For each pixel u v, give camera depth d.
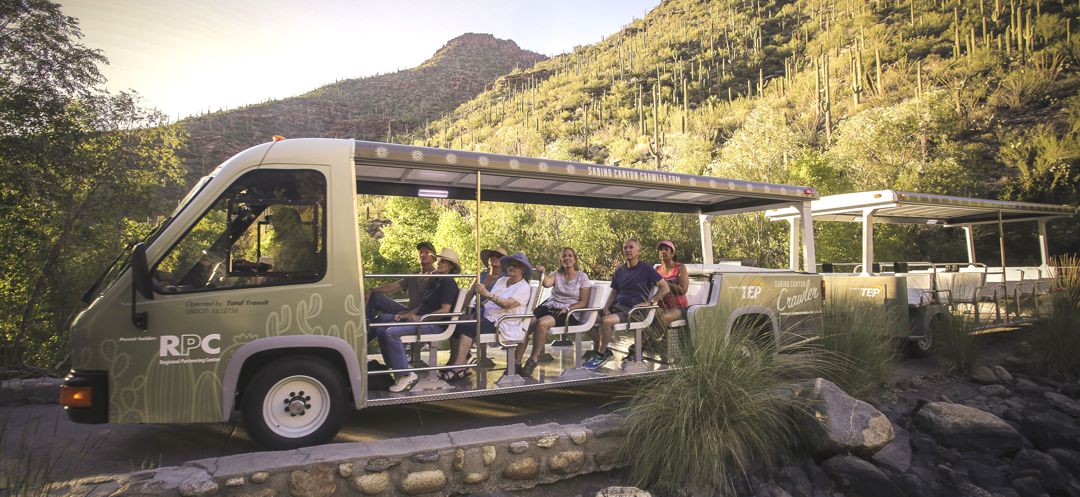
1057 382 7.07
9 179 10.98
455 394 4.77
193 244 4.22
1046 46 38.75
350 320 4.43
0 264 11.59
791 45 80.81
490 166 5.12
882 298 8.16
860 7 76.44
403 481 3.61
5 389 5.96
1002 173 24.80
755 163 23.80
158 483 3.12
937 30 55.53
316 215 4.50
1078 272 9.55
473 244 22.14
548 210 23.58
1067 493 4.27
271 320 4.25
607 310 6.30
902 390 6.64
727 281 6.27
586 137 67.75
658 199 7.49
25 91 11.18
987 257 17.91
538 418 5.48
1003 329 10.67
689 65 91.19
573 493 3.96
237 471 3.28
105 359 4.00
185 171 14.80
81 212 12.34
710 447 3.98
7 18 11.05
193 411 4.08
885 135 22.25
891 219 10.66
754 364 4.64
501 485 3.88
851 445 4.28
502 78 167.38
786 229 19.06
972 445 4.85
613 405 5.94
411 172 5.50
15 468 3.88
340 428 4.68
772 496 3.91
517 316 5.16
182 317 4.09
